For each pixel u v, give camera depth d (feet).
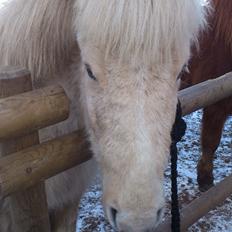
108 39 3.77
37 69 4.75
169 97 3.93
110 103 3.87
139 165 3.71
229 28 8.99
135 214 3.71
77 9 4.18
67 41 4.67
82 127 4.89
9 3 4.92
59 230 6.33
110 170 3.97
